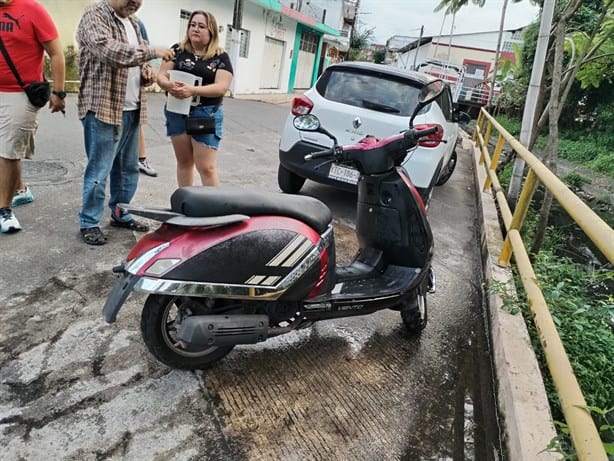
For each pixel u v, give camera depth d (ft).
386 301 9.27
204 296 6.88
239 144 27.04
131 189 12.85
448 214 21.18
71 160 17.81
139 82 12.21
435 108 15.84
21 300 9.23
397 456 7.18
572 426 5.70
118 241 12.27
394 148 9.15
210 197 7.01
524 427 7.23
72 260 10.92
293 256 7.49
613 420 8.32
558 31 17.04
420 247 9.76
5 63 10.62
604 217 30.68
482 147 30.94
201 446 6.71
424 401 8.54
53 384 7.36
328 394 8.21
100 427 6.73
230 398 7.71
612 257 5.14
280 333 7.92
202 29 11.32
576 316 9.92
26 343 8.14
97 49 10.26
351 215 17.67
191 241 6.79
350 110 15.33
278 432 7.20
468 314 12.15
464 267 15.35
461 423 8.18
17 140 11.19
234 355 8.77
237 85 57.21
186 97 11.09
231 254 6.92
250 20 56.59
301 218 7.86
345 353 9.47
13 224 11.58
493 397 9.03
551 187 8.92
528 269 10.39
